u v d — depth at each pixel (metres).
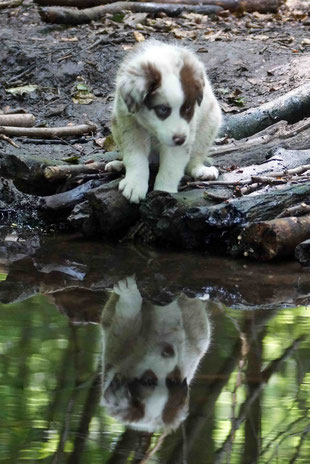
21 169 6.94
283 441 3.17
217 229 6.15
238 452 3.09
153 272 5.69
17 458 3.03
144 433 3.21
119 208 6.46
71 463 2.99
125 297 5.08
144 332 4.39
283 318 4.66
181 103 5.78
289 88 9.35
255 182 6.57
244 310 4.82
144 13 11.70
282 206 6.20
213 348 4.14
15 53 10.25
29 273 5.64
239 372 3.83
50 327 4.47
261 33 11.13
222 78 9.71
